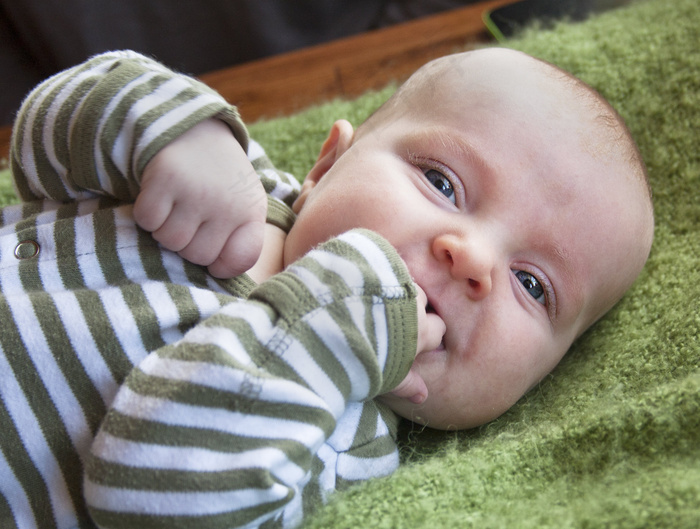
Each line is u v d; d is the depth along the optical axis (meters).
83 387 0.68
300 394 0.64
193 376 0.61
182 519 0.59
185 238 0.71
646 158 1.17
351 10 1.89
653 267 1.04
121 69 0.72
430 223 0.81
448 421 0.89
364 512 0.67
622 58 1.25
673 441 0.66
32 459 0.67
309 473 0.74
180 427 0.60
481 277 0.77
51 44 1.64
